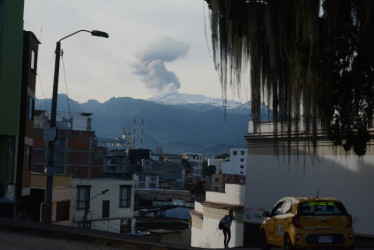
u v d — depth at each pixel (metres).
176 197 149.75
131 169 165.50
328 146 29.81
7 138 26.36
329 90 15.35
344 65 15.66
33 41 31.94
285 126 16.39
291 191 32.69
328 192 29.95
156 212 103.75
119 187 65.88
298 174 32.06
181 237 68.62
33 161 105.75
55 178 46.38
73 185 59.31
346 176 28.97
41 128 107.12
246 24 16.03
